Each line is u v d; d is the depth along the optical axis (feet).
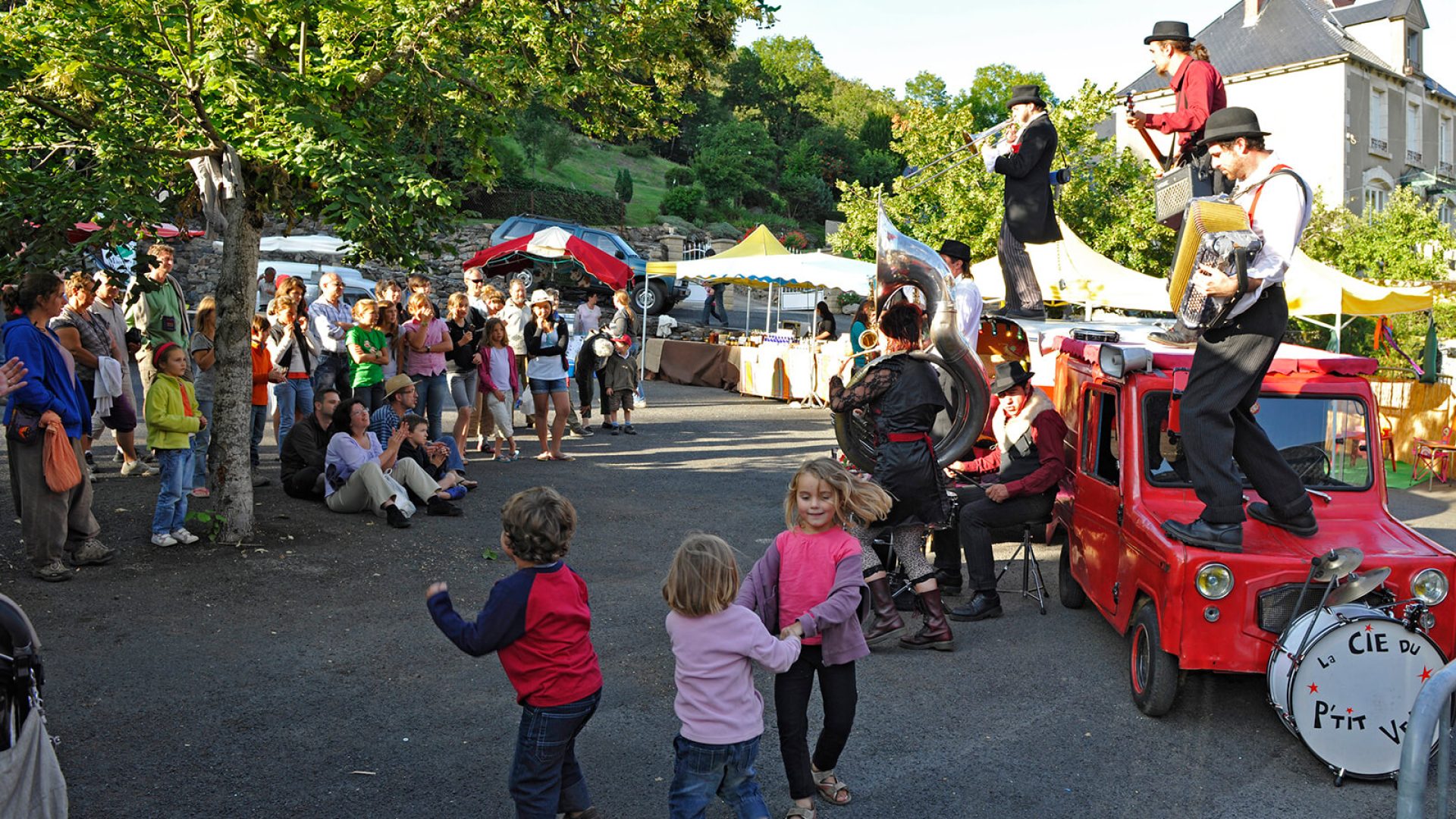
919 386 20.58
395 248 23.85
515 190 141.38
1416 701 10.64
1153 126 26.50
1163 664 17.11
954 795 14.97
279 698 17.38
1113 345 19.97
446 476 31.19
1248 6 127.54
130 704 16.80
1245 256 15.96
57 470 21.18
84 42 22.35
